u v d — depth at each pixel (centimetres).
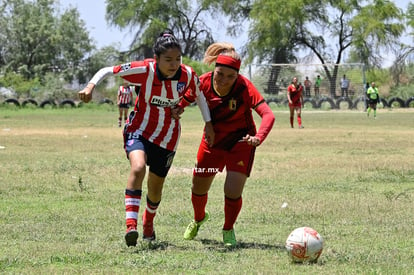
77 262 949
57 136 3588
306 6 10844
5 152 2656
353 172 2064
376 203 1491
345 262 956
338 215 1355
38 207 1446
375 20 10469
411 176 1989
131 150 1034
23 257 971
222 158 1114
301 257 943
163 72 1020
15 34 12350
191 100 1068
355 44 10675
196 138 3522
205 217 1142
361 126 4844
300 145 3092
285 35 10538
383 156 2559
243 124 1091
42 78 11925
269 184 1808
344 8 10769
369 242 1109
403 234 1175
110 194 1620
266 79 9081
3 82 9544
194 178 1121
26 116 6375
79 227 1223
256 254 1009
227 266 926
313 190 1703
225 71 1047
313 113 7688
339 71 9106
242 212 1391
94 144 3075
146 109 1048
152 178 1082
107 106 8800
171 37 1020
